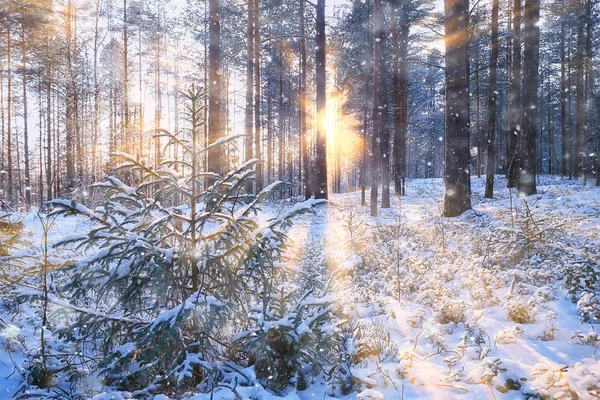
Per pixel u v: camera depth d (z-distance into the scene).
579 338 3.78
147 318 4.04
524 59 16.39
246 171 3.77
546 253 6.45
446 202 12.56
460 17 12.23
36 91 30.91
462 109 12.31
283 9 22.55
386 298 5.36
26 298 3.55
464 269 6.34
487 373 3.13
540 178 34.47
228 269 3.65
